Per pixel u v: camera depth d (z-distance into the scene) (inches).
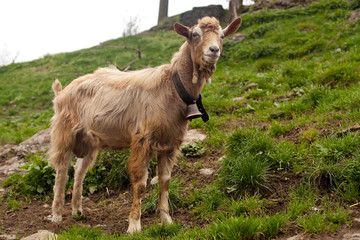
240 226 122.2
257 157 175.2
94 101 164.7
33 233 155.7
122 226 157.5
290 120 228.4
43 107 561.6
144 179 148.0
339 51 413.1
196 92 148.2
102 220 167.3
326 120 206.4
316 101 244.7
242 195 162.1
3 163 257.8
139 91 153.0
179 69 147.2
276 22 638.5
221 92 339.0
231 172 171.2
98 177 207.0
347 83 266.8
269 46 519.8
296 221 127.3
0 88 681.6
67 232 143.5
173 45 848.3
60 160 171.8
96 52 887.7
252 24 687.7
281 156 174.9
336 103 223.6
